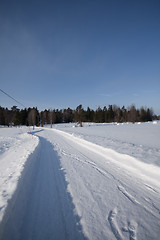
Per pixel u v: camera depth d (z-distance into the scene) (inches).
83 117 1571.1
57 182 122.5
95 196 98.7
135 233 66.2
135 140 331.0
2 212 64.8
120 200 93.7
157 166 129.3
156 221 74.2
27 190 106.8
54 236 64.2
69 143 362.3
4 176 115.2
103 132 615.5
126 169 152.4
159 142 295.3
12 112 2534.5
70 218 76.3
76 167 163.9
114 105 2509.8
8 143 384.5
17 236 62.8
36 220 74.3
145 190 107.0
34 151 235.1
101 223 72.8
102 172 146.2
